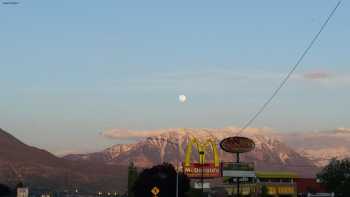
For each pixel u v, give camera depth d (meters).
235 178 150.88
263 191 151.50
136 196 144.88
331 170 151.25
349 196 137.00
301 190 167.38
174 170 146.88
